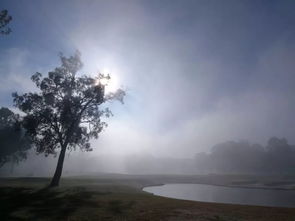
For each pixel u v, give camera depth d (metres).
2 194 24.22
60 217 14.74
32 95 34.34
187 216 15.05
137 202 20.94
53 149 37.28
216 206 19.53
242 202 31.06
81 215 15.38
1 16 24.11
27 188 29.92
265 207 19.59
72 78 36.19
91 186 34.56
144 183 57.59
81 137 37.66
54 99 35.28
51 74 35.31
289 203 30.38
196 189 51.38
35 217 14.61
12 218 14.28
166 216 15.05
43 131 34.94
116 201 21.19
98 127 39.16
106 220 14.17
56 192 26.28
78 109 36.25
